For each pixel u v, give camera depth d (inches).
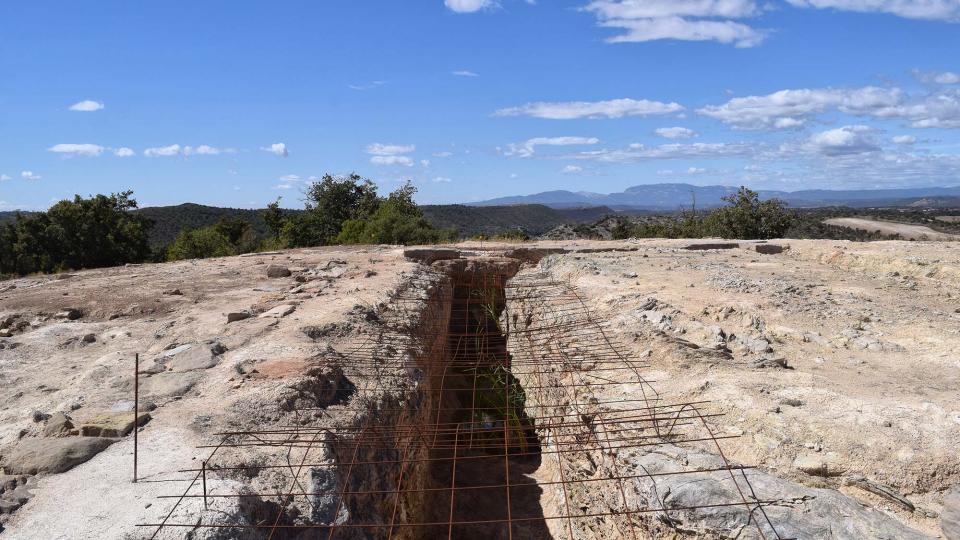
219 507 135.3
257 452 163.8
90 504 138.0
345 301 347.6
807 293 366.0
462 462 303.7
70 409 194.4
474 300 529.3
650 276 429.1
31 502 140.3
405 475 199.8
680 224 1047.0
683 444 185.0
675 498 159.2
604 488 196.7
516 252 578.9
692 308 326.6
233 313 303.7
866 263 466.9
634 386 230.7
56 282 464.4
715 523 150.3
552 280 456.4
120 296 381.1
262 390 203.6
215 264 561.0
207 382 217.5
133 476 149.9
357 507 162.2
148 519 130.7
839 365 242.7
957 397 203.3
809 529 142.6
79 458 159.2
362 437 186.2
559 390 264.1
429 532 231.1
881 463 167.5
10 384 229.0
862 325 299.6
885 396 205.6
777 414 192.7
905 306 336.5
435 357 335.0
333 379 221.3
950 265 398.9
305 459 162.1
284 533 138.7
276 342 259.3
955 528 145.3
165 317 330.3
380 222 912.3
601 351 272.4
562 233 1323.8
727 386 216.1
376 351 258.8
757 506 149.7
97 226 1179.9
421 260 559.5
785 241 597.9
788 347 265.7
